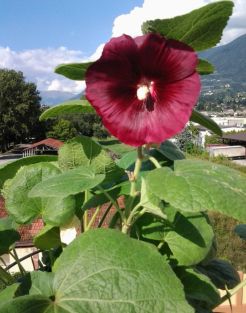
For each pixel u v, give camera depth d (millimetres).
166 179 224
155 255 221
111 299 212
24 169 315
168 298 211
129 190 298
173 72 232
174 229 277
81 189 238
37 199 310
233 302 763
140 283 214
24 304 213
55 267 254
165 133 234
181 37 241
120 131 239
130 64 233
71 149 297
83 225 331
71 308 214
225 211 207
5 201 322
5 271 313
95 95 238
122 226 280
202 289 291
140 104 239
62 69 253
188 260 276
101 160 296
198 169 235
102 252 224
